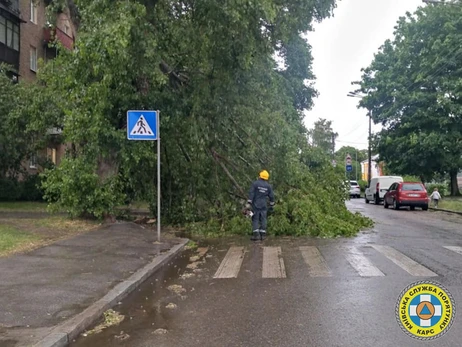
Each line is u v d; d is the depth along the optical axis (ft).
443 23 115.75
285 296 23.39
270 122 47.32
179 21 43.11
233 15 36.52
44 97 53.88
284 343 16.99
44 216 53.93
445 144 111.24
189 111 45.83
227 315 20.44
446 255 34.68
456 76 114.52
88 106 40.91
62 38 98.78
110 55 36.50
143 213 66.49
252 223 43.65
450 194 132.46
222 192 48.78
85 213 47.37
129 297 23.45
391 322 19.19
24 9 96.17
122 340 17.52
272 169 48.37
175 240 39.81
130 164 44.11
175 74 46.47
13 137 68.80
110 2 37.93
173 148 48.65
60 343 16.61
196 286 25.75
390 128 127.85
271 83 49.60
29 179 84.53
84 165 43.42
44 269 27.04
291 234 45.96
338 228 46.29
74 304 20.67
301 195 48.16
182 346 16.84
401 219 67.41
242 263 32.14
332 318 19.80
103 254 32.07
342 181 55.88
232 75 44.06
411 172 124.26
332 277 27.45
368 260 32.71
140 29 39.19
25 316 18.90
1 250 31.71
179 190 50.26
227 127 47.32
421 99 115.75
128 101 43.14
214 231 46.09
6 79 68.49
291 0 43.47
